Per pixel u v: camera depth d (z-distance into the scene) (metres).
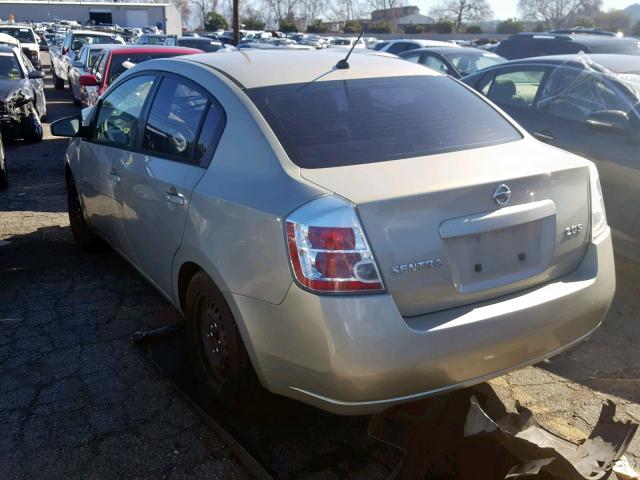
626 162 4.62
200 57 3.79
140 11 55.62
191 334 3.36
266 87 3.20
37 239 5.94
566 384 3.52
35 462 2.89
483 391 2.90
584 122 5.17
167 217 3.37
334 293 2.41
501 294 2.69
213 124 3.20
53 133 4.85
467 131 3.19
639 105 4.80
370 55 3.95
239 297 2.76
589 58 5.66
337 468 2.85
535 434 2.70
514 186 2.69
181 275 3.37
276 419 3.18
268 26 74.88
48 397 3.38
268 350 2.67
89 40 19.44
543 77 5.80
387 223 2.46
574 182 2.90
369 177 2.63
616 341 4.00
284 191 2.62
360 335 2.38
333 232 2.41
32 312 4.38
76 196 5.36
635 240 4.58
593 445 2.61
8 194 7.62
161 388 3.47
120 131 4.25
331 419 3.20
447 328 2.48
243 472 2.83
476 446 2.59
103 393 3.42
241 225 2.73
